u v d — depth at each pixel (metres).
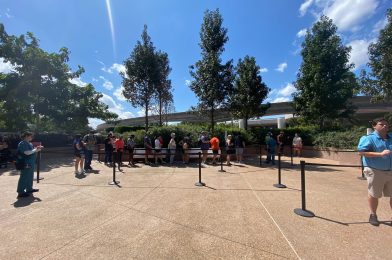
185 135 16.42
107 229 4.51
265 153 19.95
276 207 5.76
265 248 3.83
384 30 13.46
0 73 18.48
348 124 28.23
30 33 19.52
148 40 20.25
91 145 11.31
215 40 17.08
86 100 21.34
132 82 20.17
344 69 19.72
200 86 16.97
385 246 3.88
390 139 4.64
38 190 7.22
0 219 4.97
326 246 3.89
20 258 3.52
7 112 18.22
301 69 21.12
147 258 3.53
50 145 19.73
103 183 8.30
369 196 4.75
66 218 5.04
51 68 19.20
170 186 7.86
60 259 3.49
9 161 12.51
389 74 13.31
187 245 3.92
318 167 12.50
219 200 6.32
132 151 13.06
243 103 22.48
